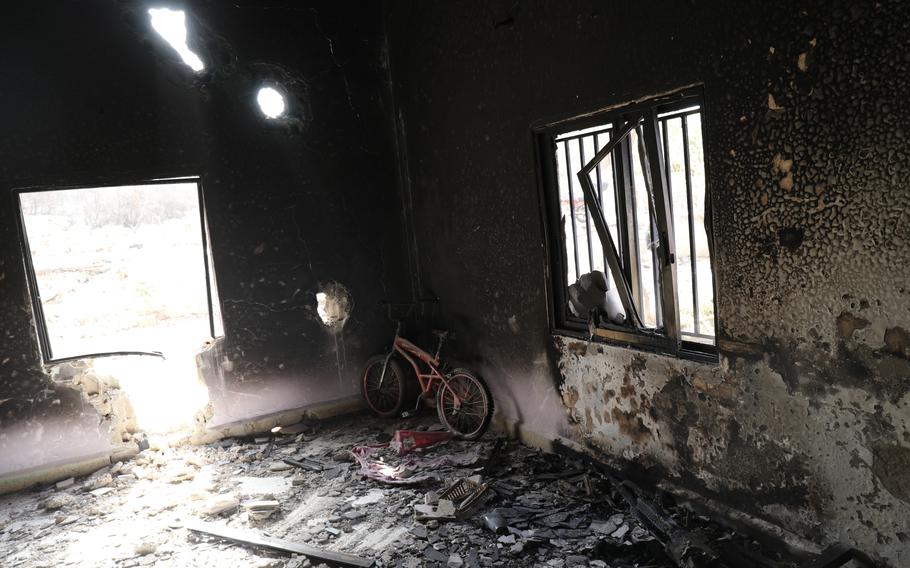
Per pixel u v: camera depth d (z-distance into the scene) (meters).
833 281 2.42
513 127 4.01
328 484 4.06
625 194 3.48
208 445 4.86
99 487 4.29
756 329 2.76
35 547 3.54
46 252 10.10
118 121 4.55
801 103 2.42
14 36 4.25
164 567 3.24
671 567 2.86
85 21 4.41
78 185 4.49
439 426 4.89
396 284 5.52
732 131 2.71
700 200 5.97
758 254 2.69
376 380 5.30
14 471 4.43
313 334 5.25
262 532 3.50
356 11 5.18
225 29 4.76
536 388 4.29
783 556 2.76
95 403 4.64
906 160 2.14
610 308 3.78
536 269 4.05
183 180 4.77
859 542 2.50
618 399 3.61
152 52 4.59
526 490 3.70
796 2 2.38
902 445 2.30
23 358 4.43
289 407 5.21
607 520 3.27
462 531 3.33
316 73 5.09
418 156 5.16
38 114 4.35
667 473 3.37
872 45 2.17
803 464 2.67
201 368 4.91
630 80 3.13
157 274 10.07
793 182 2.50
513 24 3.85
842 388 2.46
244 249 4.97
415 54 4.91
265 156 4.98
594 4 3.26
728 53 2.66
